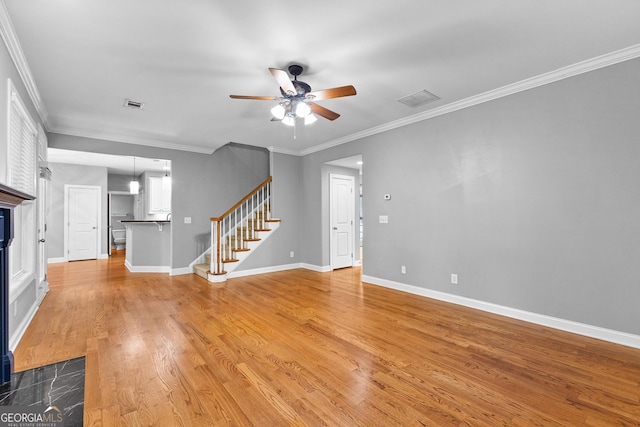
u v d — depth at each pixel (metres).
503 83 3.25
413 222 4.30
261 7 2.03
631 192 2.61
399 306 3.75
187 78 3.02
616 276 2.68
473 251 3.66
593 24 2.26
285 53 2.60
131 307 3.72
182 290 4.55
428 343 2.69
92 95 3.39
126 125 4.47
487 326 3.08
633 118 2.60
